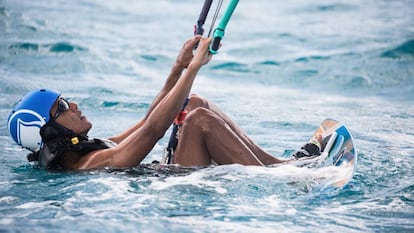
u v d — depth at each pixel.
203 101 19.34
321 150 19.22
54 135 17.92
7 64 36.03
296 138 24.62
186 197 16.25
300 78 36.12
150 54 39.38
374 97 32.44
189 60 19.28
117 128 25.89
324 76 36.25
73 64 36.47
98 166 17.83
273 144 23.66
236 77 36.34
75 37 41.44
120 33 43.69
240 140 18.23
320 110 29.58
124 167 17.72
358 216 15.39
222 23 17.06
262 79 36.03
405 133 25.02
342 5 52.38
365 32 44.12
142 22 47.25
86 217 14.91
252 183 17.12
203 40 17.33
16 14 46.28
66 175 17.97
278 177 17.45
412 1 53.41
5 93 30.72
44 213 15.16
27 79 33.44
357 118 27.97
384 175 18.58
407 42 40.78
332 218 15.21
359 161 20.09
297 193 16.66
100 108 29.11
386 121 27.34
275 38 43.50
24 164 19.80
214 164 18.47
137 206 15.62
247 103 30.80
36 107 17.92
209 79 35.88
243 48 41.31
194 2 54.38
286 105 30.56
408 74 36.19
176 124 18.88
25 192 16.70
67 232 13.98
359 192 17.09
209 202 15.98
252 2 54.00
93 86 32.66
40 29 42.75
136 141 17.61
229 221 14.88
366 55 39.28
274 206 15.85
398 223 14.93
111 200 16.00
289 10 51.31
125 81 34.16
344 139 18.69
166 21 47.81
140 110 28.94
